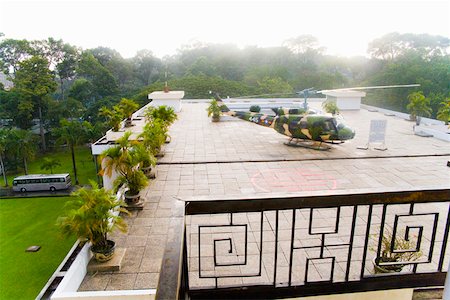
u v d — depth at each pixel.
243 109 28.38
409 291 2.67
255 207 2.09
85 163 34.38
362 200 2.19
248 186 10.58
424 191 2.21
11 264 16.39
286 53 58.97
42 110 39.25
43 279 15.18
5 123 38.97
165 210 8.89
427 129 17.72
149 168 11.22
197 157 13.67
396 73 39.34
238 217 8.09
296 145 15.45
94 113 41.22
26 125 38.59
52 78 39.94
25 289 14.45
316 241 7.07
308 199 2.12
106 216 6.59
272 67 55.19
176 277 1.42
